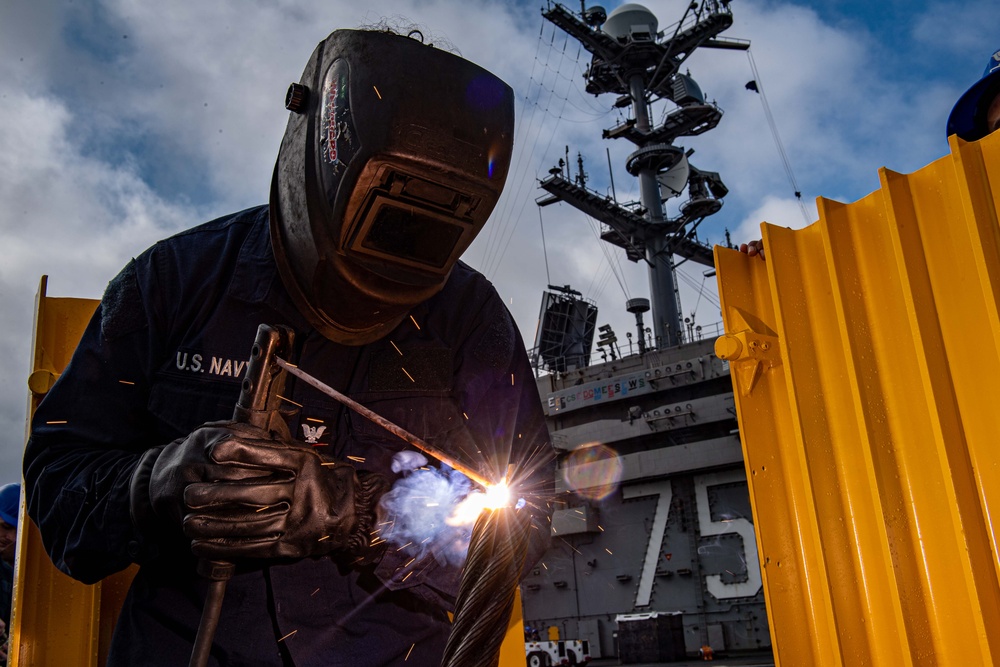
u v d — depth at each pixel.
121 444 1.55
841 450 2.17
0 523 4.69
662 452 32.47
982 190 1.87
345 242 1.38
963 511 1.80
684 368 32.75
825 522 2.14
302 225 1.45
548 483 1.88
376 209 1.32
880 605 2.04
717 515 31.44
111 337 1.57
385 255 1.40
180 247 1.70
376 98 1.29
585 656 26.34
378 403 1.72
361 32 1.39
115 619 2.26
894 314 2.05
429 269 1.44
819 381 2.25
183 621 1.49
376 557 1.48
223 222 1.80
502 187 1.38
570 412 35.62
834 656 2.06
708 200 39.28
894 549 1.96
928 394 1.88
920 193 2.01
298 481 1.28
